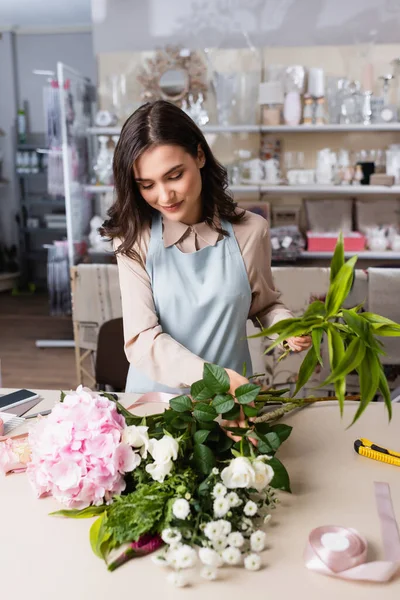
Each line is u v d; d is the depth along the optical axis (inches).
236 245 59.3
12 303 260.7
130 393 59.8
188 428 40.0
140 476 38.2
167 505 35.4
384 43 178.9
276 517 38.6
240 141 186.2
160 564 33.3
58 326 220.5
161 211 53.1
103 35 184.9
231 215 60.1
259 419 49.4
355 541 34.1
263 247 61.4
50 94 185.2
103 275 120.6
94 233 185.9
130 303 57.7
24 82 281.1
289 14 179.0
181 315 58.9
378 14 176.9
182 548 32.2
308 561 33.7
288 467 45.0
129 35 184.1
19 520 38.8
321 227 186.2
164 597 31.6
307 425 52.1
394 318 104.5
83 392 40.9
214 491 34.7
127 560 34.6
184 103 180.7
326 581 32.7
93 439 37.9
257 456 38.7
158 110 48.9
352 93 175.3
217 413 39.4
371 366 35.2
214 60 181.2
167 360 52.1
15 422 53.4
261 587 32.3
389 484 42.5
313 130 176.1
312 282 106.7
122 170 51.1
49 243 291.3
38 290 288.5
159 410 55.3
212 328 59.5
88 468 37.7
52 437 38.4
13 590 32.3
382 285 103.3
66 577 33.3
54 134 186.7
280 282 107.4
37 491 40.5
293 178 180.9
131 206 54.6
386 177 174.7
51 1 229.6
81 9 242.7
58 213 283.1
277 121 179.0
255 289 61.7
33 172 272.1
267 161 182.1
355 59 179.9
